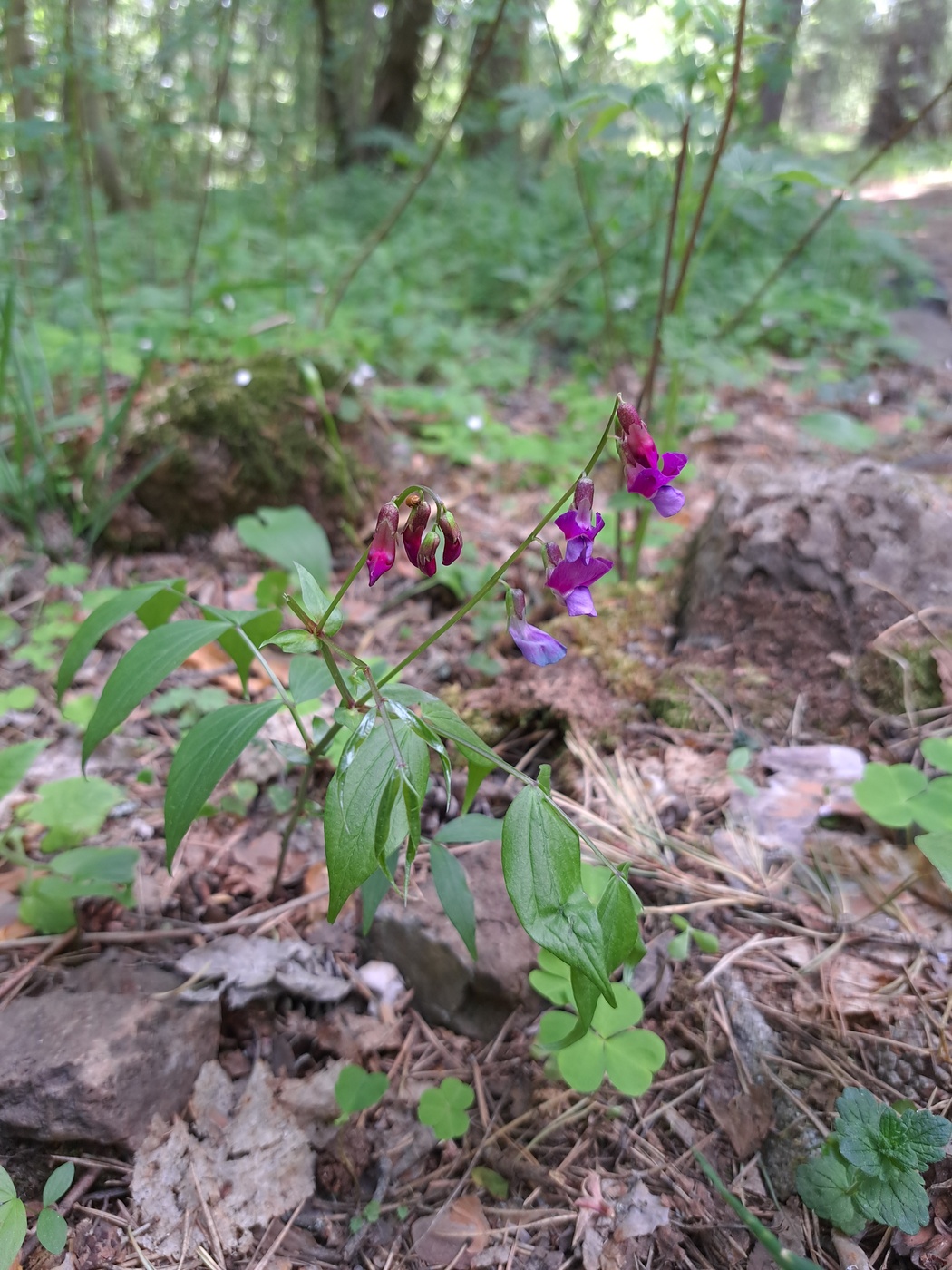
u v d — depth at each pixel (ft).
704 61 8.05
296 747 5.65
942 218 35.06
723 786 7.30
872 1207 4.42
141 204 25.66
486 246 23.26
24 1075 4.97
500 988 5.86
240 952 6.18
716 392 16.81
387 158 32.40
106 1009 5.44
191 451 10.89
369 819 3.99
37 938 6.25
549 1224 4.97
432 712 4.81
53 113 17.93
